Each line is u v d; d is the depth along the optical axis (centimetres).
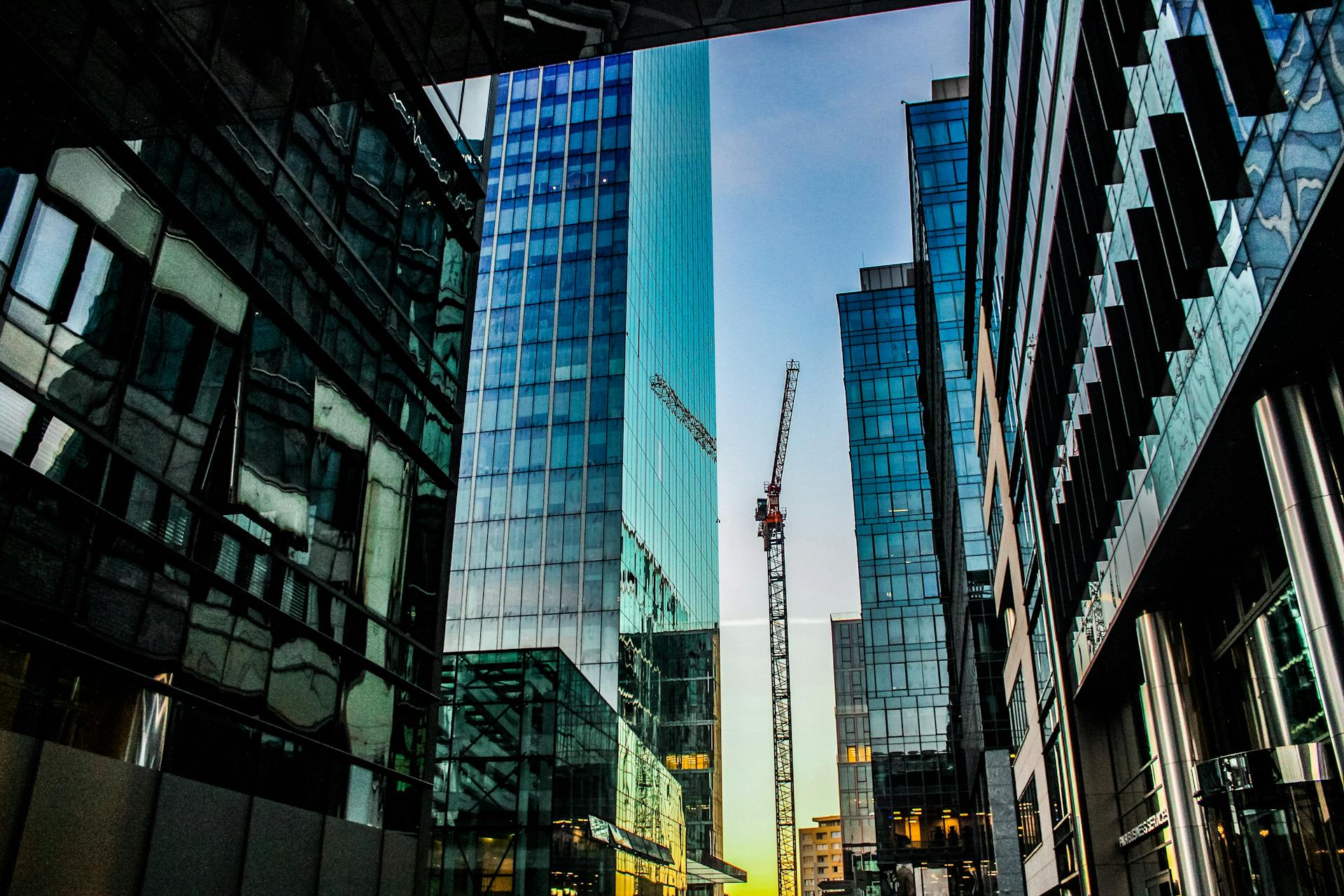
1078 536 3822
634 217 10369
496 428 9212
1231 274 1925
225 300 1598
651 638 9112
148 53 1434
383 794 1969
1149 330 2495
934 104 9725
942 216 9131
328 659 1820
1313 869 2177
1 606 1125
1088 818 4128
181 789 1373
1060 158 3198
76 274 1277
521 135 10806
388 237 2195
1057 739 4731
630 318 9706
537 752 4700
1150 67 2283
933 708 10694
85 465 1270
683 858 8406
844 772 14200
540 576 8419
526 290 9862
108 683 1270
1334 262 1591
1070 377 3653
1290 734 2491
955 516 8575
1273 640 2555
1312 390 1884
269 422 1695
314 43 1925
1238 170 1828
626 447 9019
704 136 16662
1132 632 3428
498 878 4466
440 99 2512
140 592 1348
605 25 3272
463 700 4853
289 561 1719
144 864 1289
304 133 1864
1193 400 2250
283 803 1620
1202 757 2955
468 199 2678
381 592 2048
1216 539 2675
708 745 10188
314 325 1859
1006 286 4900
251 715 1566
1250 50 1711
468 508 8875
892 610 11362
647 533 9469
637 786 6800
